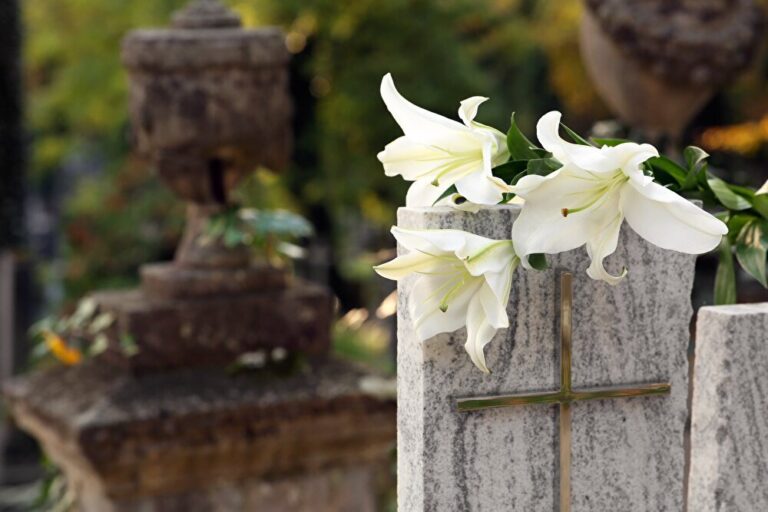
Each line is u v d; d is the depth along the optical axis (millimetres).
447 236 2357
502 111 17812
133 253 16219
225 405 4820
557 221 2350
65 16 17609
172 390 4898
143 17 16750
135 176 16484
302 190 16500
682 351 2717
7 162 10828
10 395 5281
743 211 3096
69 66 17828
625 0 6398
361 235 19312
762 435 2561
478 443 2611
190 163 5062
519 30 18156
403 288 2641
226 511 4984
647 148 2289
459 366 2580
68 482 5332
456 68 16297
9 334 10734
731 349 2529
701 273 6078
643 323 2689
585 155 2303
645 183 2297
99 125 18766
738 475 2559
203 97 4992
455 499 2609
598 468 2697
